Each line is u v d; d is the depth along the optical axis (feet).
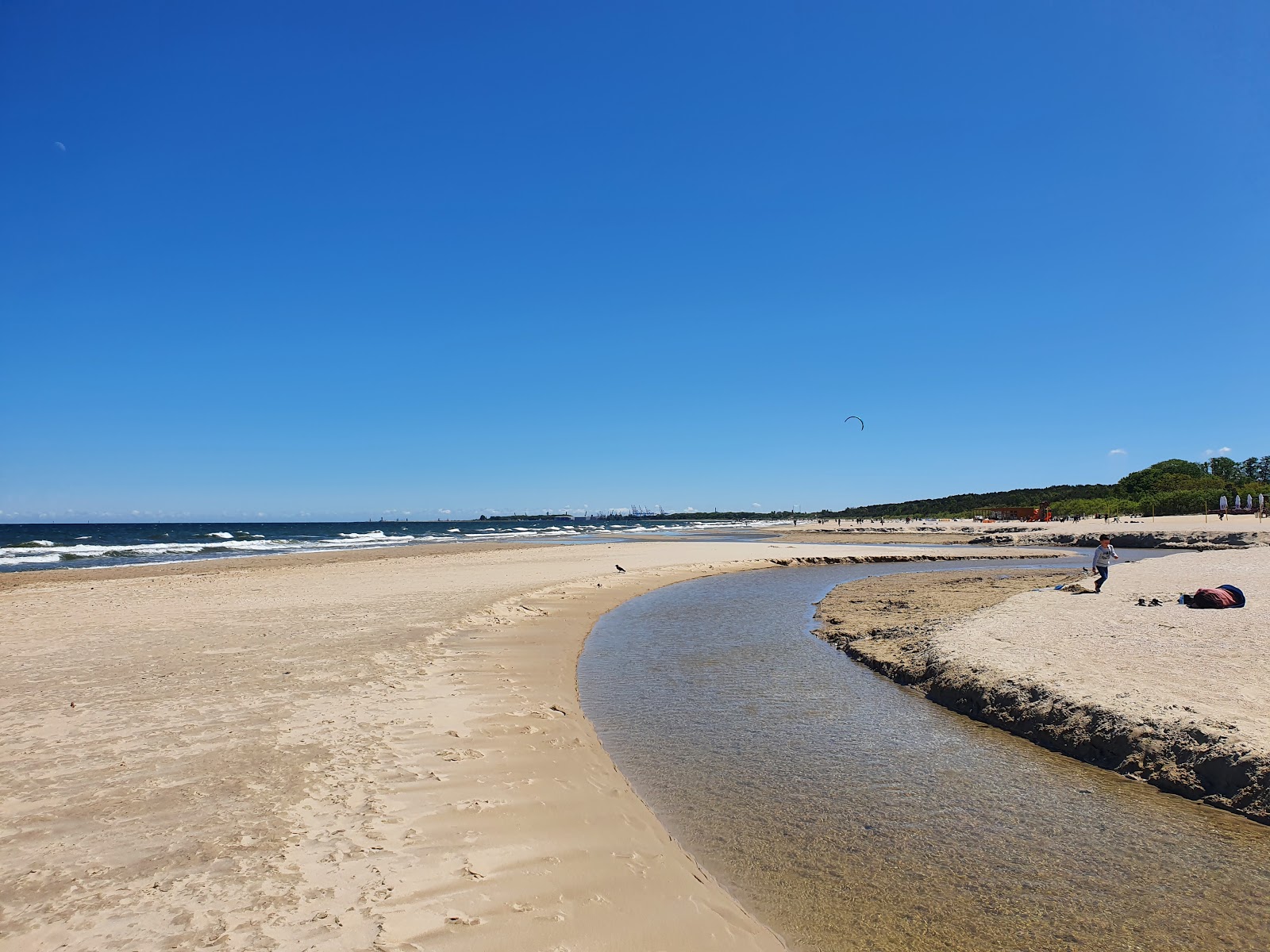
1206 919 16.48
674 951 14.55
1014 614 51.11
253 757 24.30
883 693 38.14
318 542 215.31
